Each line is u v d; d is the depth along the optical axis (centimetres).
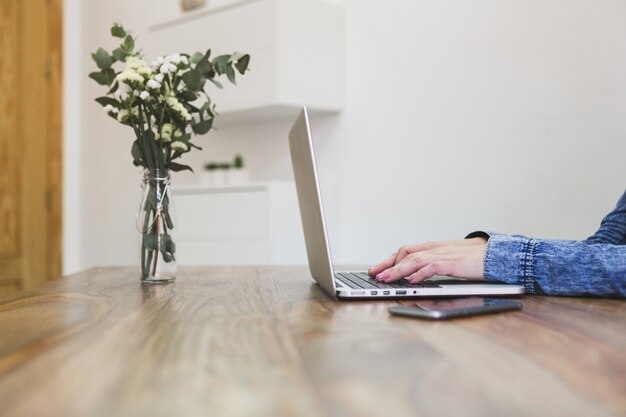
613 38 263
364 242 347
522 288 111
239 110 346
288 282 136
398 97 333
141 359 63
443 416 44
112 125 461
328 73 346
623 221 143
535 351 65
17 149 450
